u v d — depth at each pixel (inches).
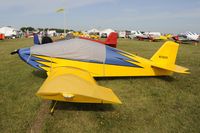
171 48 237.9
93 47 215.6
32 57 213.3
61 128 133.0
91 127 134.6
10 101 171.9
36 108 160.2
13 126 132.6
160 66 233.5
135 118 147.4
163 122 141.9
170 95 192.9
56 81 151.5
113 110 159.5
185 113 155.9
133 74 232.7
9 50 572.1
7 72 272.8
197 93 198.8
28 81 230.2
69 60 211.9
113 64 221.9
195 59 412.8
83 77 176.6
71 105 166.6
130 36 1753.2
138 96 189.8
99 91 147.6
